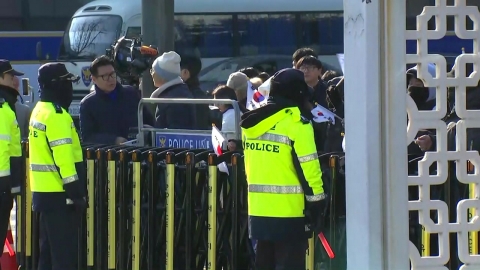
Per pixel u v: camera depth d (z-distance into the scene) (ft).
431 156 29.99
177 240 44.80
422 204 30.17
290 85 37.27
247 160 38.65
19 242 50.44
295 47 128.06
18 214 50.44
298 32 128.26
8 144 47.26
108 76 54.85
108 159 46.19
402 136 28.99
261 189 37.78
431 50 101.14
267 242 39.32
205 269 44.73
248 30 127.75
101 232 46.78
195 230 44.42
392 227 29.14
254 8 127.65
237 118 46.83
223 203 43.86
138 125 52.39
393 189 29.04
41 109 43.60
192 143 49.57
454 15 29.45
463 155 30.17
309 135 36.99
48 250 46.09
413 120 29.50
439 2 29.35
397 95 28.81
